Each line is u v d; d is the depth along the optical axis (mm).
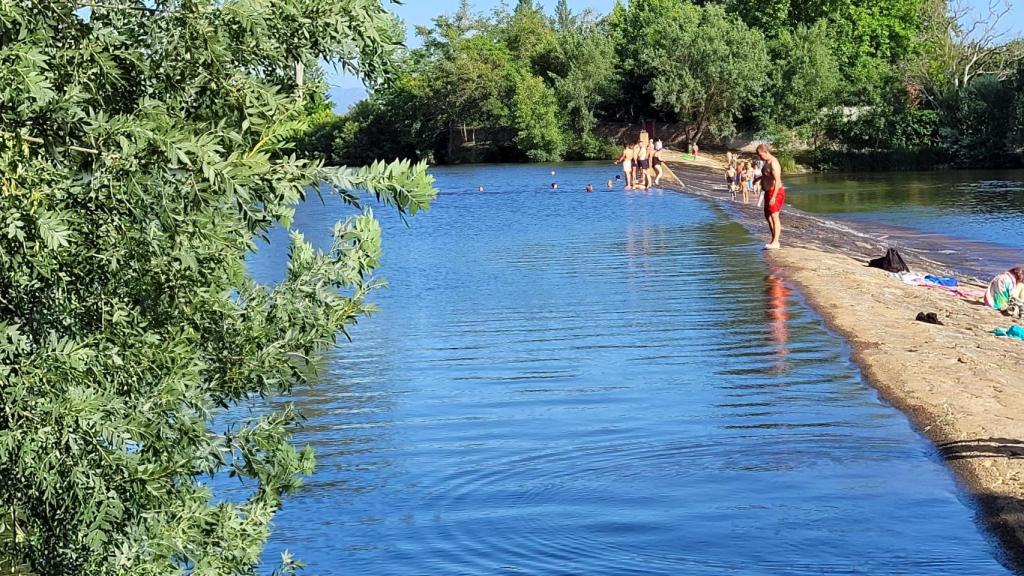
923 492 9297
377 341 16203
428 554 8211
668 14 89000
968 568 7742
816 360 14273
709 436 10992
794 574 7688
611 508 9070
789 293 19609
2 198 4203
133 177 4348
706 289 20312
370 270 5609
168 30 4719
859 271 23016
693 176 59500
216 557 5180
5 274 4430
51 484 4453
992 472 9727
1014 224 36062
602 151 88125
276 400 12742
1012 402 12109
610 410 12055
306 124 4812
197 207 4594
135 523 4879
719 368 13945
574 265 24391
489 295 20422
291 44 4988
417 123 91375
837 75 82562
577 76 88562
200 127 4684
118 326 4793
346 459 10484
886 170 77062
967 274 25266
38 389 4426
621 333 16344
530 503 9211
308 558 8141
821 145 81875
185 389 5008
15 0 4301
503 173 69438
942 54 79750
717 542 8312
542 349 15359
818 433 11047
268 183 4758
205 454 5410
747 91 82438
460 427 11523
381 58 5027
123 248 4582
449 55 91688
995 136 73938
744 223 33438
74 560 4844
